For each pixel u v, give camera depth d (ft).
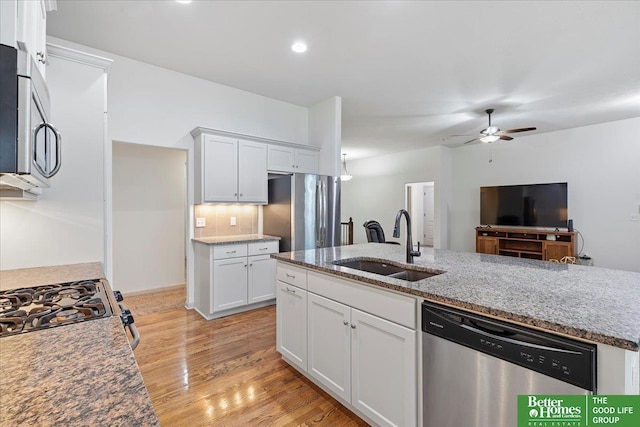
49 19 8.53
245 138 12.69
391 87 13.14
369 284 5.38
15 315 3.59
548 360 3.36
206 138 11.70
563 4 7.72
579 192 18.26
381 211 28.45
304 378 7.36
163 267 15.16
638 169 16.33
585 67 11.04
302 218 13.08
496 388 3.79
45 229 6.74
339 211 14.23
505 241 20.31
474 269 6.04
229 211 13.52
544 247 18.13
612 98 13.89
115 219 13.82
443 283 4.93
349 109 15.84
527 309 3.71
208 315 11.15
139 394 2.09
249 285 12.04
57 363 2.50
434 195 24.23
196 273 12.28
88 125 7.23
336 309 6.08
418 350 4.67
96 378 2.28
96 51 10.22
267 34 9.25
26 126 3.05
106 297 4.43
